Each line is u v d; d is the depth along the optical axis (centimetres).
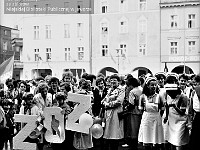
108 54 3011
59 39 3105
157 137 777
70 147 785
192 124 749
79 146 779
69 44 3091
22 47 3198
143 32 2931
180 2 2827
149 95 790
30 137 789
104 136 837
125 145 982
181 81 929
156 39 2900
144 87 796
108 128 832
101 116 879
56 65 3109
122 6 2978
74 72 3095
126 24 2972
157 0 2883
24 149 774
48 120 765
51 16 3108
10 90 1123
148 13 2909
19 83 1223
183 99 761
